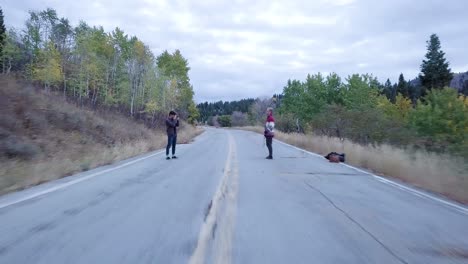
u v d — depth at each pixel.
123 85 37.41
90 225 4.92
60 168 9.55
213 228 4.92
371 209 6.27
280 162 13.30
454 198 7.65
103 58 39.28
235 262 3.78
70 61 35.00
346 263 3.83
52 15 35.38
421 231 5.05
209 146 22.02
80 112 21.27
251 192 7.50
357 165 12.83
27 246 4.05
